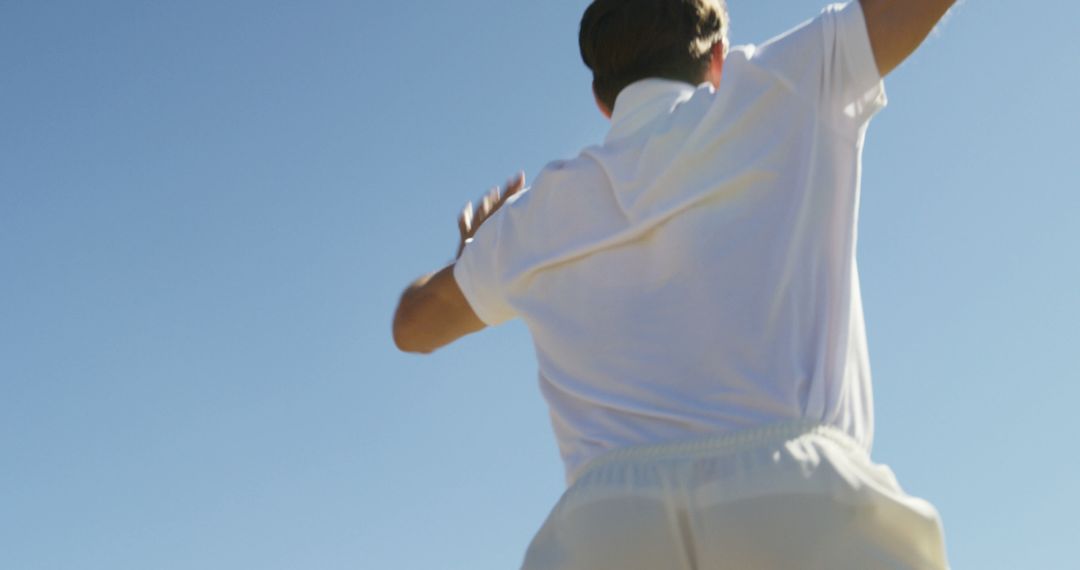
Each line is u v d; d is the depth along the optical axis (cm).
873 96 196
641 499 180
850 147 195
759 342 185
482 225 229
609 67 223
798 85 196
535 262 212
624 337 197
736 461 177
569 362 202
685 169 198
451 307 234
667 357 191
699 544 176
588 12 228
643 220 199
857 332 192
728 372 185
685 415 185
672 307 194
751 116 197
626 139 210
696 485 178
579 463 193
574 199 210
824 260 190
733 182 195
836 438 179
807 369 183
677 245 196
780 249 189
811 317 186
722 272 191
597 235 204
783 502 172
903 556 172
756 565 172
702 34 223
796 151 194
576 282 207
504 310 224
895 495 175
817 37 196
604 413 194
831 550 170
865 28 194
